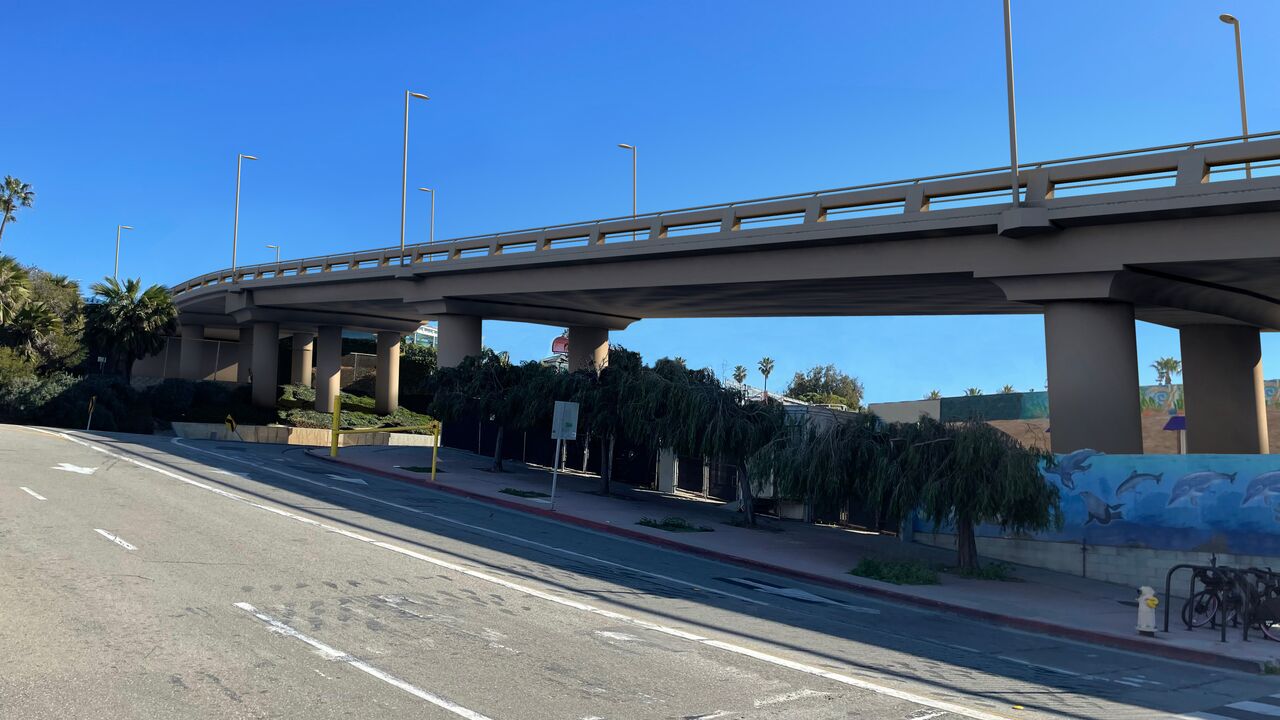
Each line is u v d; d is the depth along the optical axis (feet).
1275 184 63.82
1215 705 29.40
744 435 76.84
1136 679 33.24
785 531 77.25
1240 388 105.81
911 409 175.42
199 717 19.83
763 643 32.35
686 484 105.19
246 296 176.76
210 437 166.50
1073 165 74.38
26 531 42.50
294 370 236.02
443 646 27.37
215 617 28.94
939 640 38.19
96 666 23.16
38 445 90.63
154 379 218.38
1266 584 42.11
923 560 63.46
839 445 63.67
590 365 100.42
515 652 27.35
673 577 48.37
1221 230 68.08
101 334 178.40
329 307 172.96
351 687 22.61
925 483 58.49
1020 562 65.72
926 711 24.62
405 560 42.65
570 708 22.18
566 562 48.73
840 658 31.14
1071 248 74.90
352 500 67.10
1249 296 88.58
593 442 115.75
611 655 28.02
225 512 53.83
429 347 247.91
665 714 22.33
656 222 105.09
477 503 77.20
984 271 79.66
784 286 97.60
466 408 104.53
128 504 54.13
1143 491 59.93
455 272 130.82
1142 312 97.30
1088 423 74.90
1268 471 55.21
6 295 161.17
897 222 82.79
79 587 31.86
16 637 25.31
